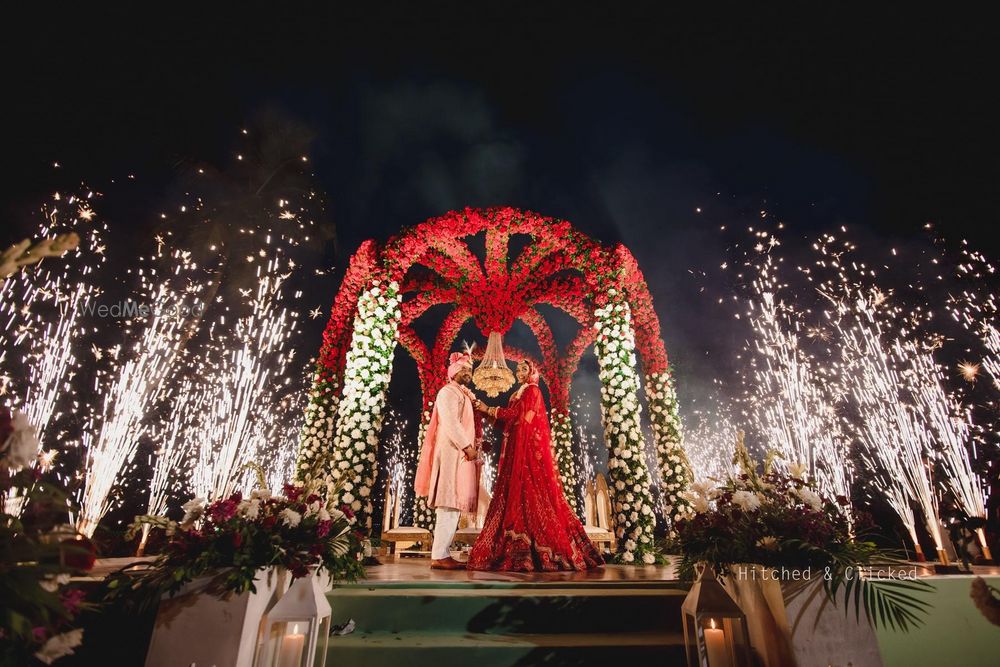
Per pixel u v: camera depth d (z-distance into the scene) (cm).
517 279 907
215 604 284
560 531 516
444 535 518
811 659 284
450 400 550
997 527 425
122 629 300
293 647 291
